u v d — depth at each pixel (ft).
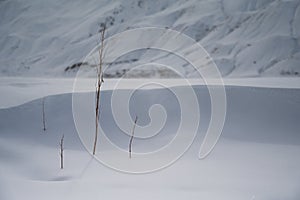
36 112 53.57
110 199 25.49
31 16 332.19
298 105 52.54
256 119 49.24
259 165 34.78
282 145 42.52
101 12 311.27
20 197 25.91
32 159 38.88
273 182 29.14
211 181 29.66
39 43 296.71
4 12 348.59
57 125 49.80
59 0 348.79
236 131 46.26
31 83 108.37
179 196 26.03
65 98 55.67
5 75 256.73
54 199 25.52
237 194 26.45
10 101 63.21
